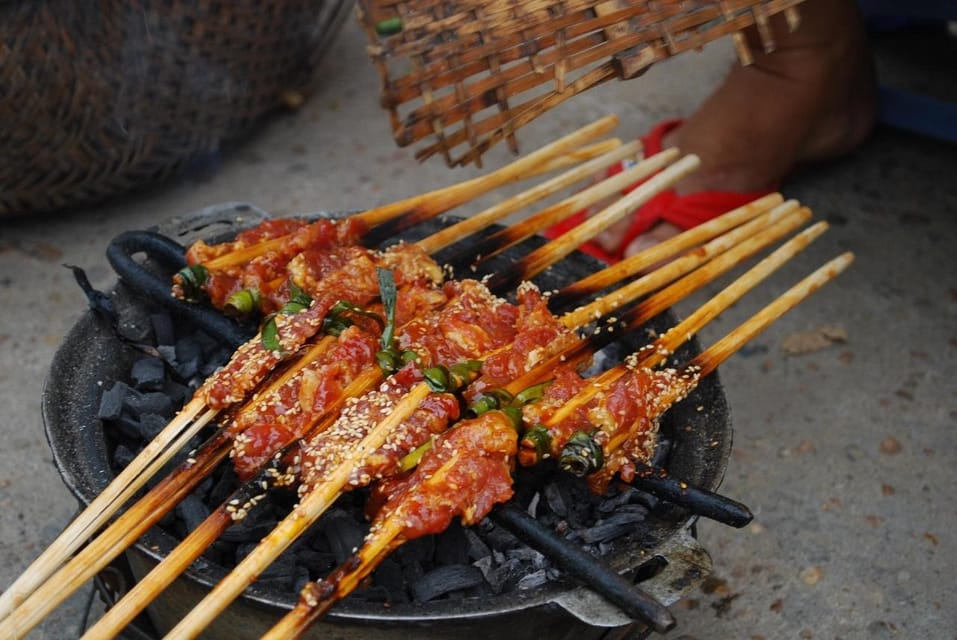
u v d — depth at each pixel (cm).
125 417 83
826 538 102
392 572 78
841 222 140
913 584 99
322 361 81
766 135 127
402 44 83
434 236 92
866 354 119
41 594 71
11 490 103
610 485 82
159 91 129
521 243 97
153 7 123
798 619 97
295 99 160
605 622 72
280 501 81
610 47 79
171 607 80
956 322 125
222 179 146
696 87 172
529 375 81
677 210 121
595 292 90
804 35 123
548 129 159
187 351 89
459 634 75
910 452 109
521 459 78
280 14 142
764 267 91
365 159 153
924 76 174
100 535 73
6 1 110
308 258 87
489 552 80
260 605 72
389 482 77
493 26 81
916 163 154
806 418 111
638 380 81
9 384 111
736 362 118
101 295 86
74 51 117
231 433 78
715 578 99
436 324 84
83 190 130
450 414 78
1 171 122
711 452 82
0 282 124
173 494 75
